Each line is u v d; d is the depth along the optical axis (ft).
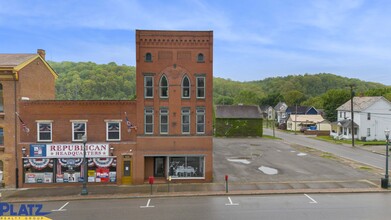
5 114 83.71
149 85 86.17
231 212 63.05
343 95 300.40
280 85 608.60
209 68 86.22
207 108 86.69
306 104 436.35
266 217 59.82
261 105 469.57
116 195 75.97
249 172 99.25
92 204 70.13
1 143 84.53
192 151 86.58
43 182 85.05
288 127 294.46
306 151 143.84
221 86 587.27
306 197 74.02
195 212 63.26
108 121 86.22
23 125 83.51
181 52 85.97
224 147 155.33
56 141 86.02
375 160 122.21
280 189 79.92
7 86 83.56
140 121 85.76
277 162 115.75
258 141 183.21
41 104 85.35
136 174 86.12
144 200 72.84
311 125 274.57
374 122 199.41
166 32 85.05
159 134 86.28
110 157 85.81
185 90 86.84
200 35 85.56
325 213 62.08
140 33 84.53
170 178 79.77
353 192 77.87
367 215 60.85
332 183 85.76
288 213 62.18
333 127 227.20
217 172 99.14
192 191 78.64
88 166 85.71
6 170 84.12
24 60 86.99
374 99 201.16
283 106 401.29
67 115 86.07
